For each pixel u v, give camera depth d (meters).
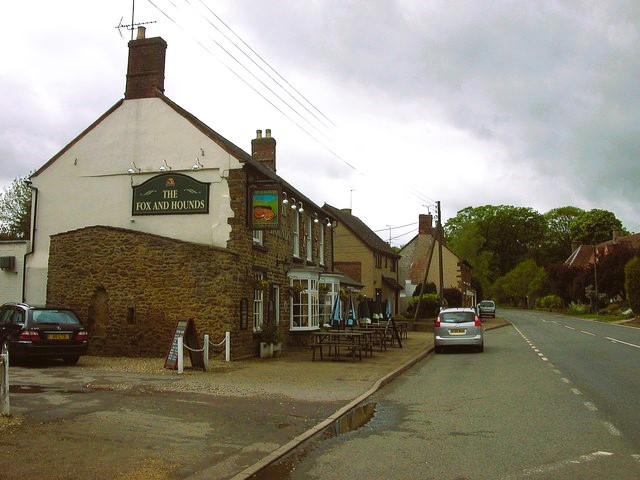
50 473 6.17
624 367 16.75
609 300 65.81
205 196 19.44
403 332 33.00
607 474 6.39
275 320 22.39
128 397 10.78
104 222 20.45
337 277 28.28
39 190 21.36
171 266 18.52
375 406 10.99
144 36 20.80
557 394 12.02
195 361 15.30
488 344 27.02
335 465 6.92
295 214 25.44
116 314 18.75
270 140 29.36
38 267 21.16
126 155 20.47
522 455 7.24
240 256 18.81
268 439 8.07
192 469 6.58
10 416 8.59
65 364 16.05
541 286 87.94
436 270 61.09
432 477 6.38
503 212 100.50
